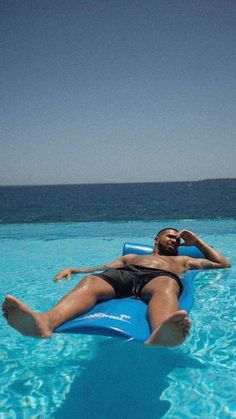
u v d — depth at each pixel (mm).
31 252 8258
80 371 3100
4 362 3266
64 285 5641
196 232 10523
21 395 2748
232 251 7852
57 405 2621
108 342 3664
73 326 2693
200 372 3039
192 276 4574
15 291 5359
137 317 2918
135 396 2719
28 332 2516
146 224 12773
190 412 2500
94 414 2504
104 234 10656
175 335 2340
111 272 3406
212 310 4426
